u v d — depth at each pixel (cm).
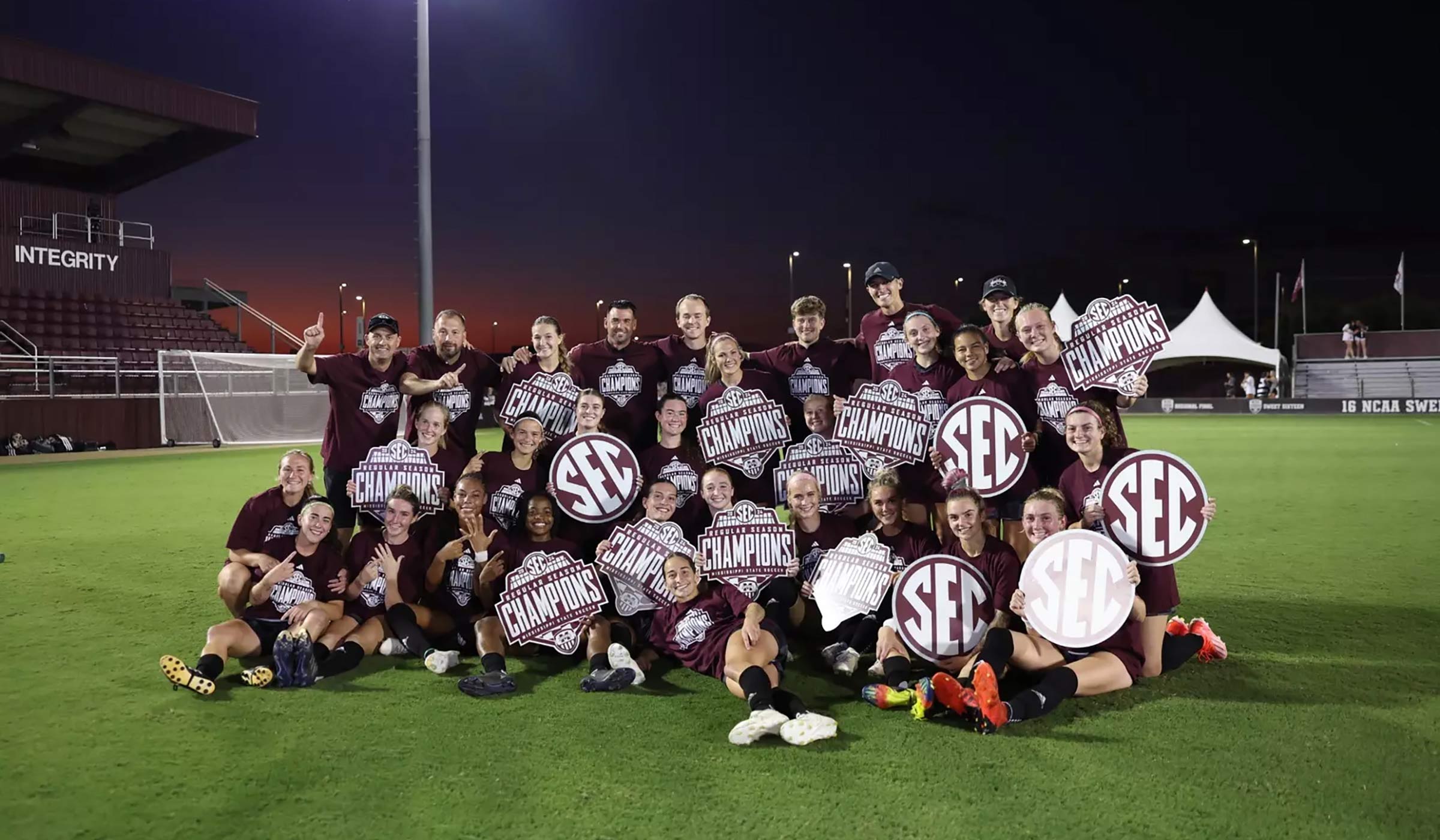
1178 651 412
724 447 525
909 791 288
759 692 361
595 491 507
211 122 2436
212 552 720
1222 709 363
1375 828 262
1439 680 399
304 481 473
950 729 346
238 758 318
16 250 2194
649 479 525
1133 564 391
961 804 278
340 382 560
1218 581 599
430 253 1146
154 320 2397
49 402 1745
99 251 2364
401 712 367
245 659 448
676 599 442
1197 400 3200
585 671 434
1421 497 988
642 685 409
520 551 475
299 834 261
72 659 438
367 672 427
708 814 272
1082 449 429
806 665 443
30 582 611
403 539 474
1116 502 416
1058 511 399
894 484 448
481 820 269
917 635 413
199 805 281
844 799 282
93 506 989
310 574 456
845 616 441
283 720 357
